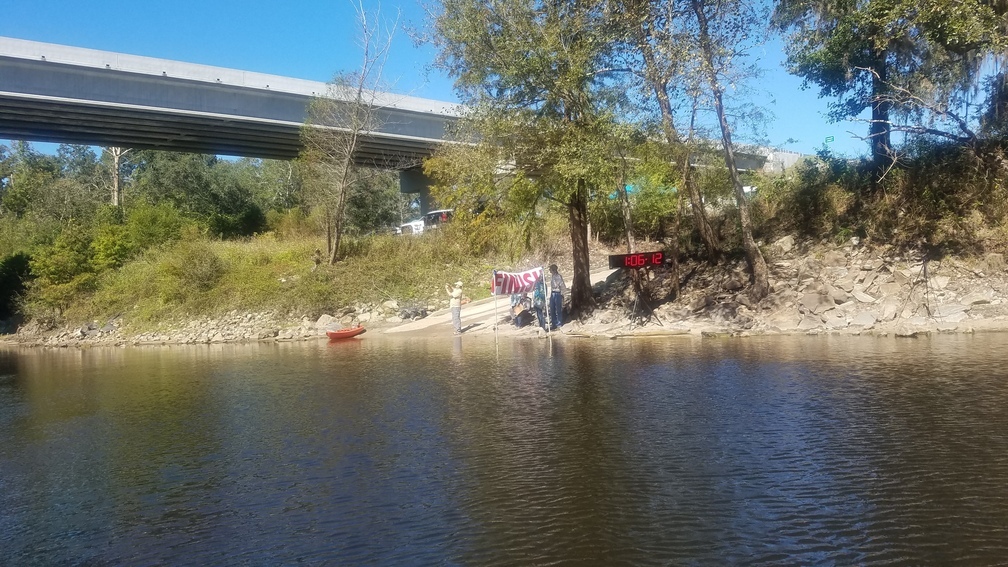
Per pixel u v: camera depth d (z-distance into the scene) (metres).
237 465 8.48
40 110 32.91
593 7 18.78
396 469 7.97
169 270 32.97
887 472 7.12
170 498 7.45
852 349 14.83
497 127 19.27
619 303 21.84
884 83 19.91
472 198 22.33
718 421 9.31
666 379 12.39
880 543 5.61
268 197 56.12
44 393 15.13
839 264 19.77
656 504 6.57
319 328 27.67
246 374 16.30
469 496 7.01
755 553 5.53
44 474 8.59
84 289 35.62
